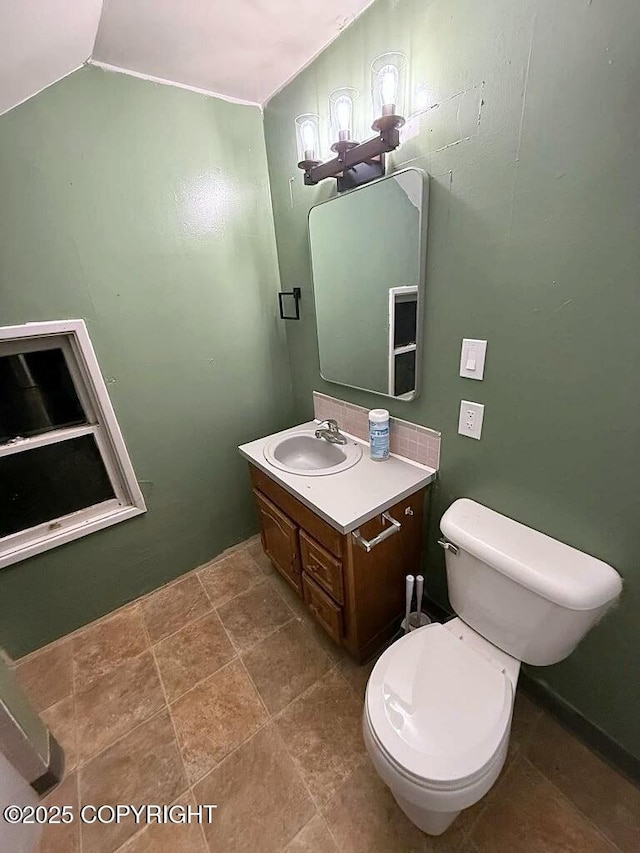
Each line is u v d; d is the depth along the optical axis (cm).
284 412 215
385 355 144
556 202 85
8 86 103
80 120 126
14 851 98
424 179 108
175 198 150
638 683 104
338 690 142
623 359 84
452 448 131
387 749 88
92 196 134
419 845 102
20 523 153
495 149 92
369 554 130
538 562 100
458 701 97
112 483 170
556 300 91
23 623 159
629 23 67
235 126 157
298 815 110
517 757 119
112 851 106
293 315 189
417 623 146
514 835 103
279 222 176
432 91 101
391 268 129
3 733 107
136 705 142
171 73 134
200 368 177
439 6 93
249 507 218
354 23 113
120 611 183
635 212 75
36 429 148
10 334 130
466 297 110
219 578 200
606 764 117
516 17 81
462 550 114
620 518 94
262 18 111
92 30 105
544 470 106
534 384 101
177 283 160
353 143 117
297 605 181
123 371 157
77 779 122
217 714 137
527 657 107
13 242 124
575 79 76
